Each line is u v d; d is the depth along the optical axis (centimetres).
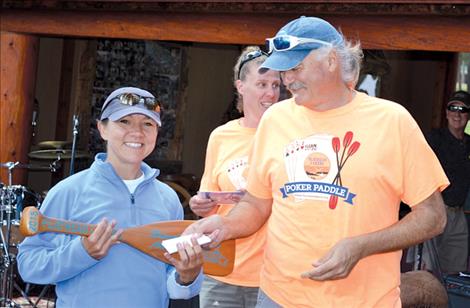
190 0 594
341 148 262
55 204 273
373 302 262
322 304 263
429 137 705
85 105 1067
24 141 716
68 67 1061
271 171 277
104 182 278
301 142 269
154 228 273
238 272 354
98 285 271
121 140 281
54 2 669
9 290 621
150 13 629
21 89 705
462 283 502
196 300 381
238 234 285
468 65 1177
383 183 259
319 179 263
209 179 376
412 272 445
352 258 247
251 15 585
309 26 261
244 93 368
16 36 698
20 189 625
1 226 620
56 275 262
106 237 259
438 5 499
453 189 693
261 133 285
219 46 1235
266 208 291
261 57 364
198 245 265
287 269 268
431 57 1220
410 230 256
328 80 263
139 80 1120
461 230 697
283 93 514
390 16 523
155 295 280
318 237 261
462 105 694
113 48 1088
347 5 532
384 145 259
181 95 1178
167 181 1017
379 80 1112
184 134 1192
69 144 828
